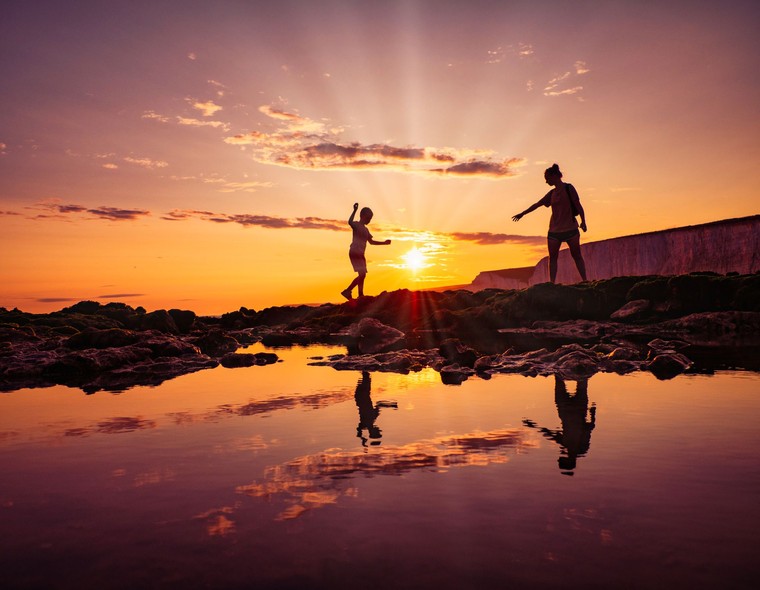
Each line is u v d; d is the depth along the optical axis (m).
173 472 2.64
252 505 2.17
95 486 2.45
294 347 12.01
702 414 3.74
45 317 14.73
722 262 34.56
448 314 15.17
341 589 1.50
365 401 4.56
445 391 5.02
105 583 1.57
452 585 1.51
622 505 2.09
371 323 12.91
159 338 9.24
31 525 2.01
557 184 14.30
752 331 12.11
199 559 1.71
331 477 2.52
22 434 3.53
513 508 2.08
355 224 14.90
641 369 6.25
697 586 1.49
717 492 2.22
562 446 2.98
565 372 6.18
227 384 5.80
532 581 1.53
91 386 5.80
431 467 2.64
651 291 14.62
